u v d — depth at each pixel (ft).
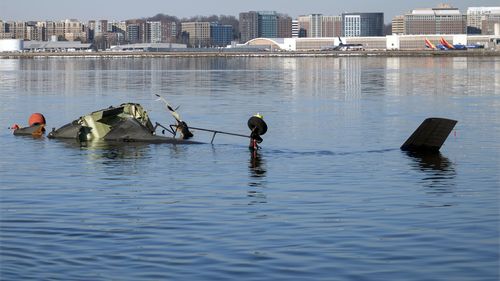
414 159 122.21
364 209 83.76
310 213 81.82
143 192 94.53
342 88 332.60
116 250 67.46
